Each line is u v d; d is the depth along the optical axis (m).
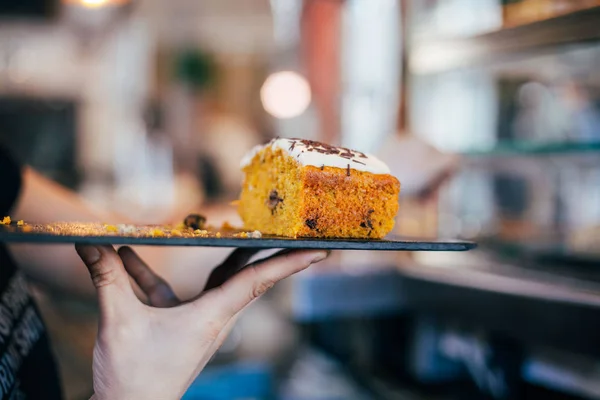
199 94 5.99
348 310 2.21
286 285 2.31
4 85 4.68
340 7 3.52
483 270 1.99
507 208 2.55
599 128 2.61
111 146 5.45
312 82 3.71
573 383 1.65
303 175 1.03
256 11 5.77
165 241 0.73
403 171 1.97
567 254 1.94
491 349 1.92
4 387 1.01
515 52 2.02
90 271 0.80
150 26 5.72
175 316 0.84
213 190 5.48
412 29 2.38
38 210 1.49
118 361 0.81
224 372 2.16
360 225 1.08
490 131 2.74
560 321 1.57
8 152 1.38
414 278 2.15
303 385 2.26
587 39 1.77
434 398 2.10
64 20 4.24
